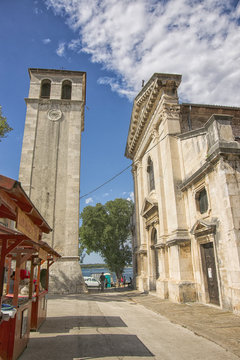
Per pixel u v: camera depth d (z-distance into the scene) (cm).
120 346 552
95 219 3638
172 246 1376
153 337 641
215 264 1090
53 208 2075
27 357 478
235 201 949
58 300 1415
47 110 2380
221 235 1008
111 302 1400
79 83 2553
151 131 1892
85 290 1853
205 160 1135
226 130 1052
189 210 1349
